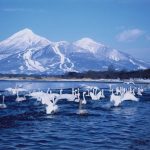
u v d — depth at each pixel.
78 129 55.59
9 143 46.12
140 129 55.66
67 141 47.25
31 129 55.12
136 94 129.00
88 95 119.31
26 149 43.12
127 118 67.19
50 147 44.06
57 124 59.69
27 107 81.31
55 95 99.62
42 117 66.75
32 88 175.12
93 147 44.03
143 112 76.38
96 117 68.00
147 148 43.62
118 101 87.19
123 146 44.50
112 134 51.75
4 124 59.03
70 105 87.00
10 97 107.88
